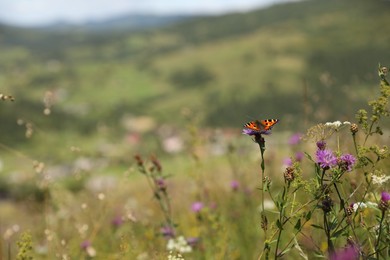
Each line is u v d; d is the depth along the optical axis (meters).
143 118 152.38
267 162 6.27
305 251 3.55
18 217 7.78
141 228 5.64
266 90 134.62
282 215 2.84
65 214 6.09
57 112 129.62
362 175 3.53
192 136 6.42
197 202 5.57
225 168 6.92
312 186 2.85
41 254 4.97
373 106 2.87
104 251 5.45
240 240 5.02
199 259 4.67
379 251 2.80
